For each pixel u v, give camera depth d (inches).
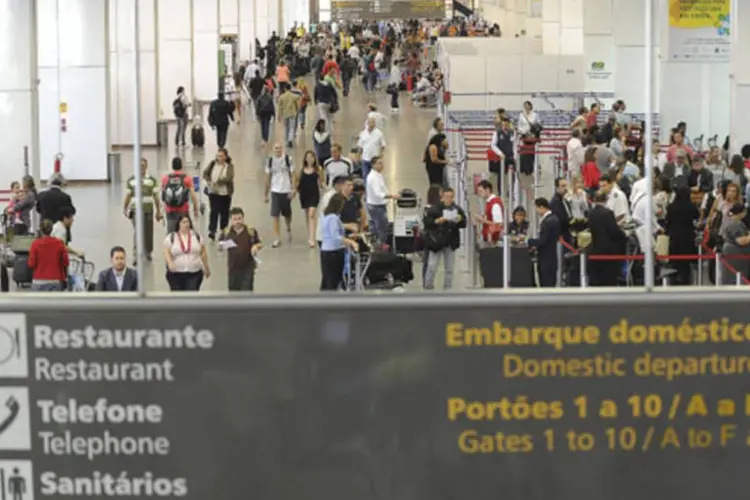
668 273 810.8
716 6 1497.3
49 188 1046.4
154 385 293.0
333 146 1167.0
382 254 841.5
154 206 1074.7
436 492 293.6
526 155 1581.0
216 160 1143.0
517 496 294.4
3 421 294.4
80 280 844.0
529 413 293.0
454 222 877.8
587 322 291.6
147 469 294.8
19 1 1355.8
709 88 1599.4
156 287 934.4
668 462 295.1
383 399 291.7
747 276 823.7
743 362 293.4
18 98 1365.7
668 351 293.0
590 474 294.8
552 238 836.6
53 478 295.6
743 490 295.7
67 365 293.1
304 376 291.3
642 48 1866.4
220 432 293.1
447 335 291.0
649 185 304.0
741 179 1040.8
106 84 1636.3
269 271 1021.8
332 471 293.0
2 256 908.6
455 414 292.2
